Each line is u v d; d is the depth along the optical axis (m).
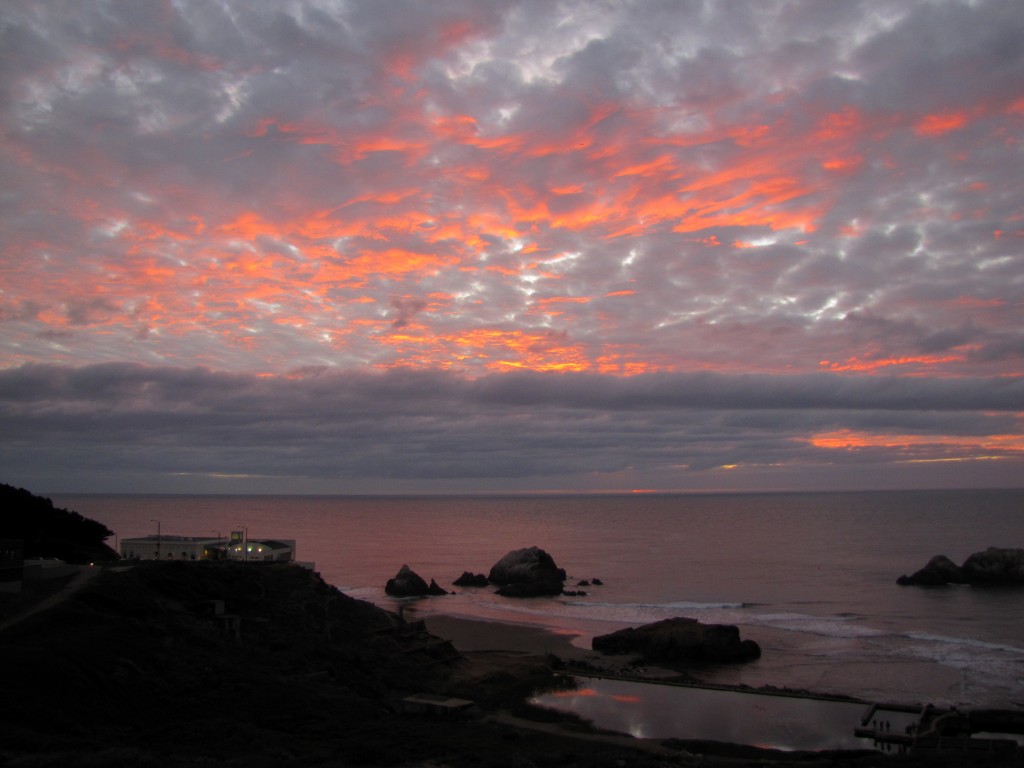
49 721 27.61
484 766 27.92
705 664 63.31
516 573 120.88
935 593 106.00
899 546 174.00
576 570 138.62
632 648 68.12
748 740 41.81
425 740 31.77
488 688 52.56
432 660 58.06
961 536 198.00
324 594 64.12
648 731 43.22
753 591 109.56
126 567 55.12
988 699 51.38
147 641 37.69
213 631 45.44
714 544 189.75
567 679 56.72
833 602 98.75
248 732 30.23
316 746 29.75
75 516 83.00
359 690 43.91
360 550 185.12
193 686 34.56
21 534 71.38
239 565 64.31
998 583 114.25
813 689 54.47
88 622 38.28
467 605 101.06
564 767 29.77
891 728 44.22
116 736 28.17
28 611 39.94
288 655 45.19
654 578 125.94
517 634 78.19
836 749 39.84
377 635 60.19
